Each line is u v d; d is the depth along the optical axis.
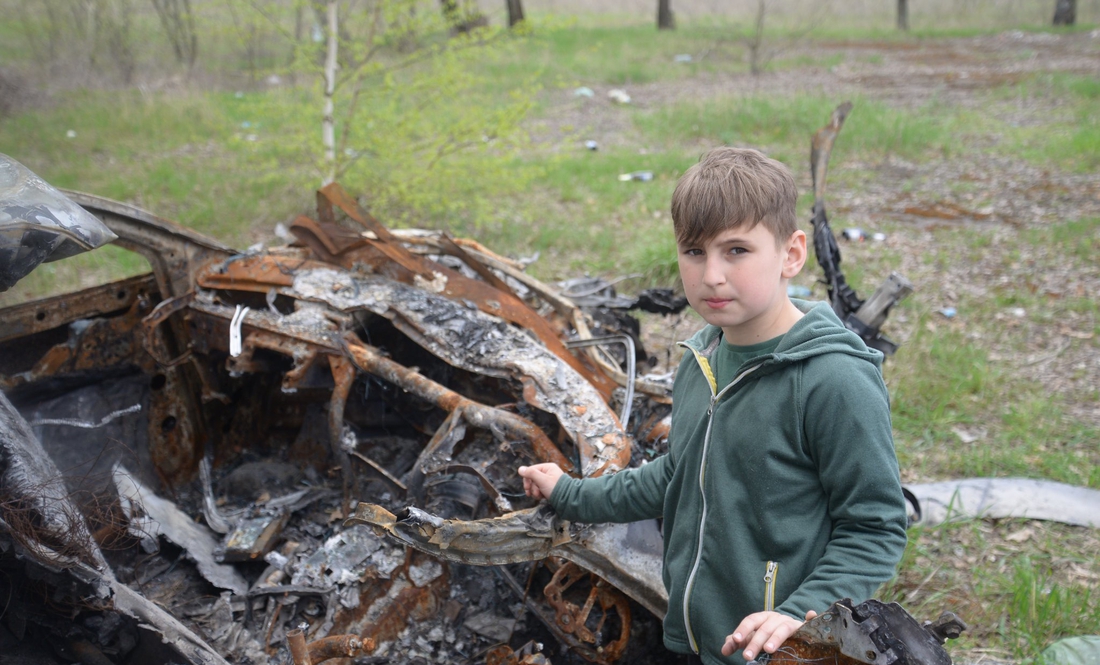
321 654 2.09
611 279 6.16
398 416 3.08
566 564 2.43
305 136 6.95
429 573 2.53
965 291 6.11
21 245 1.89
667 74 15.48
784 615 1.42
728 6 31.06
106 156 9.21
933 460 4.11
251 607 2.51
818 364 1.50
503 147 7.37
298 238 3.22
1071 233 7.11
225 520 2.79
